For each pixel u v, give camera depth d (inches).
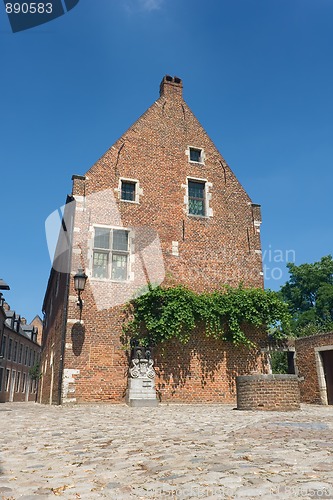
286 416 314.8
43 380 775.1
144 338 524.1
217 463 137.9
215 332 557.3
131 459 150.9
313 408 449.1
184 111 677.9
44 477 128.8
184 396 531.5
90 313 517.0
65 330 501.0
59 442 193.3
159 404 502.9
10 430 237.0
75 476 129.0
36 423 272.2
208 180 652.1
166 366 535.2
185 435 206.8
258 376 404.2
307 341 597.6
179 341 549.3
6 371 1343.5
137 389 482.3
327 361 565.3
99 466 141.7
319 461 137.6
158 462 143.5
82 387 489.7
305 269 1406.3
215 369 554.6
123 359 513.0
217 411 383.2
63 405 474.0
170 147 644.1
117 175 594.6
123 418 305.4
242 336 558.3
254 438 191.9
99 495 108.3
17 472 136.3
